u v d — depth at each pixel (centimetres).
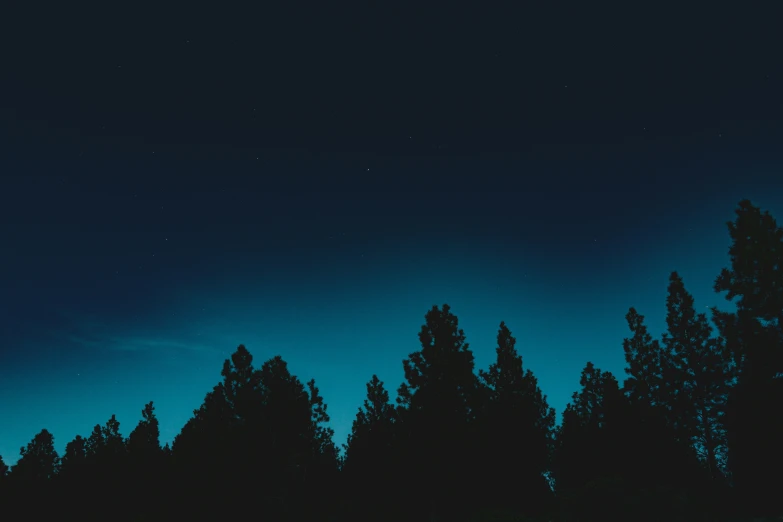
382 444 3712
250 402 3809
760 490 2430
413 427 3288
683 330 4094
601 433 3519
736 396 2773
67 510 4072
